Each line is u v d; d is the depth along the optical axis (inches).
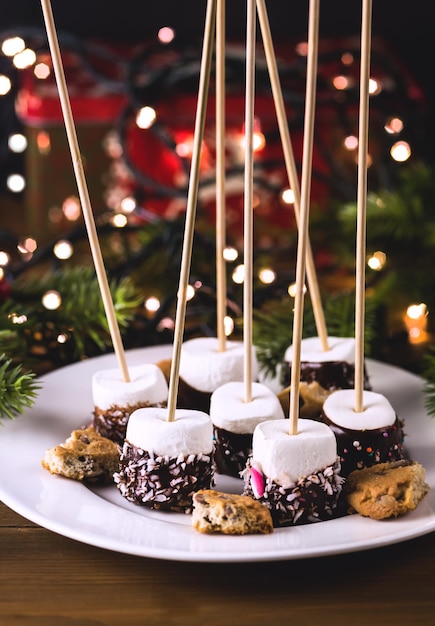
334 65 31.8
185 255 17.0
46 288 23.7
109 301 18.8
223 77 19.5
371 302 23.7
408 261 27.3
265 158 30.2
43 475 17.9
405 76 31.9
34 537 17.3
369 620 15.6
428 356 21.5
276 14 37.1
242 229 30.4
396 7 36.6
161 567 16.6
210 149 30.0
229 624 15.5
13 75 33.1
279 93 19.4
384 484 16.9
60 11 37.1
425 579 16.3
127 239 28.7
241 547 15.9
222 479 18.7
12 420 19.9
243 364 19.9
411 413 20.6
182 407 19.9
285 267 29.6
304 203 16.7
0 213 36.3
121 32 37.5
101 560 16.8
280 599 15.9
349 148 29.9
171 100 29.9
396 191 27.9
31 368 23.7
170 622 15.5
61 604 15.9
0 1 36.9
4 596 16.0
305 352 20.4
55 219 30.5
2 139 35.8
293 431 17.0
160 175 30.2
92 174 30.3
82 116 29.8
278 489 16.8
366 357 23.0
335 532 16.3
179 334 17.2
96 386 19.2
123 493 17.6
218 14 19.2
